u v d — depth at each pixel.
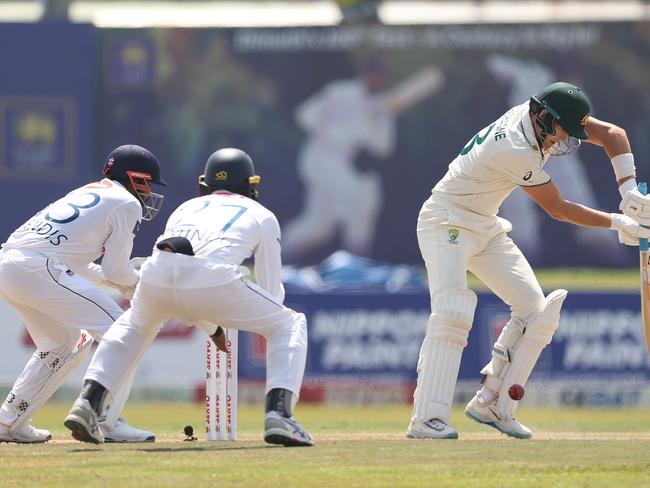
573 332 43.19
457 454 17.81
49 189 70.62
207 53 71.50
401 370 43.28
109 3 78.88
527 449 18.72
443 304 22.06
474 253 22.56
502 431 23.11
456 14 76.38
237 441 21.14
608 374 43.06
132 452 18.36
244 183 20.08
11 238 21.47
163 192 71.12
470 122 71.12
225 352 20.52
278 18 78.12
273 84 71.38
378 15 71.38
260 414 39.09
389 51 71.19
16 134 70.50
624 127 70.94
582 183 69.25
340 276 56.72
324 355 43.47
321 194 71.12
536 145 21.25
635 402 42.81
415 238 70.69
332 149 71.12
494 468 16.12
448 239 22.23
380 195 70.88
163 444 20.44
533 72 71.00
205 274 18.27
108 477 15.20
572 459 17.20
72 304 20.92
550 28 71.00
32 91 70.62
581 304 43.28
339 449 18.44
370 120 71.06
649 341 21.62
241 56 71.50
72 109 70.69
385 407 42.62
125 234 21.25
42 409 42.59
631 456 17.59
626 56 70.75
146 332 19.00
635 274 68.50
